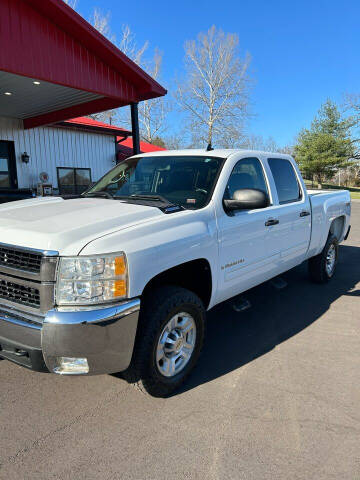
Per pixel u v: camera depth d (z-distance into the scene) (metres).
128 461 2.20
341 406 2.77
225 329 4.21
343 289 5.75
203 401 2.82
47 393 2.90
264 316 4.61
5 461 2.18
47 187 13.31
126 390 2.97
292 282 6.11
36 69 7.33
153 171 3.94
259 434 2.46
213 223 3.23
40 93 9.92
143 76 9.10
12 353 2.46
